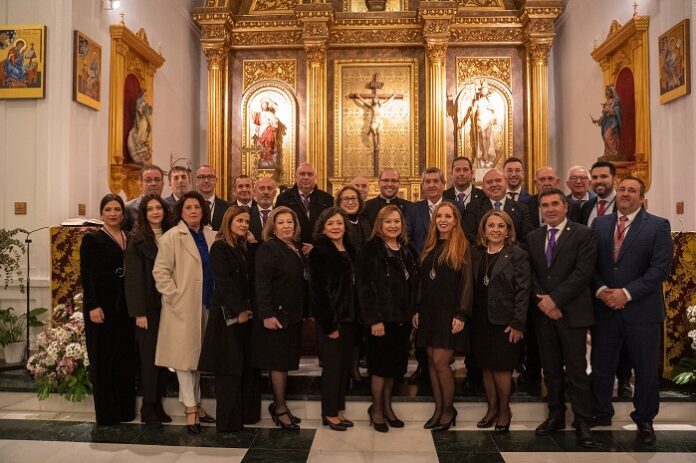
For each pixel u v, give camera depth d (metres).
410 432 3.86
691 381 4.27
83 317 4.20
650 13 6.03
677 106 5.49
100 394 3.99
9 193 5.48
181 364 3.82
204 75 9.70
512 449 3.56
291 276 3.87
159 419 4.03
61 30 5.48
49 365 4.32
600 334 3.82
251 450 3.56
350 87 9.37
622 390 4.16
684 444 3.64
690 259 4.55
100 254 4.02
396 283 3.80
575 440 3.70
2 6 5.51
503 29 9.21
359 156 9.30
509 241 3.86
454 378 4.18
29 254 5.32
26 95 5.42
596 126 7.64
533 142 9.04
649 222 3.70
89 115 5.93
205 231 4.12
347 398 4.10
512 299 3.75
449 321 3.80
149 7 7.54
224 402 3.86
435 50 8.99
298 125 9.32
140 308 3.91
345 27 9.23
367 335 3.94
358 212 4.44
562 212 3.82
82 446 3.63
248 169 9.31
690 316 4.31
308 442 3.69
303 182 4.98
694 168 5.17
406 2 9.45
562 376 3.84
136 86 7.06
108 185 6.34
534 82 9.02
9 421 4.11
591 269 3.67
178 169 4.96
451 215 3.84
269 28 9.28
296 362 3.95
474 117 9.09
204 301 4.01
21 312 5.33
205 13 9.00
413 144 9.22
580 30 8.24
